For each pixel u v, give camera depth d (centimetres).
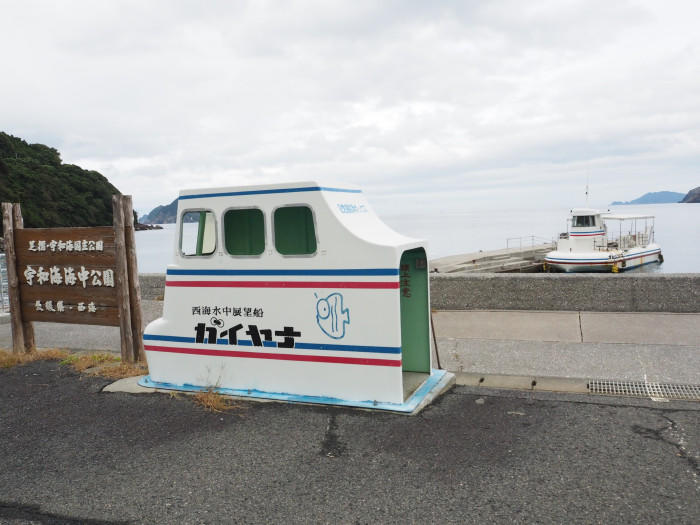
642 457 414
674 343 693
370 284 520
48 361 758
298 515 354
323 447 452
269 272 562
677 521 330
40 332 945
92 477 418
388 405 525
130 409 561
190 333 607
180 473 418
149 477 414
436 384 582
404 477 398
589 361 648
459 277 955
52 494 394
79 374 690
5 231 773
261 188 555
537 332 783
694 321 791
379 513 353
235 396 577
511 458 421
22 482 415
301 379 560
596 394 554
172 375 624
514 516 343
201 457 444
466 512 350
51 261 762
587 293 895
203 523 349
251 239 623
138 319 724
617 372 609
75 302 753
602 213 3500
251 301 573
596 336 745
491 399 552
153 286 1204
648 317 826
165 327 620
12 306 786
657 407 511
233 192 569
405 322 627
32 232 773
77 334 921
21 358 762
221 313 590
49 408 575
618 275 881
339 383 544
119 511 368
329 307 540
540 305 920
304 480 400
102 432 506
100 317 738
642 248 3731
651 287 864
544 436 458
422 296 614
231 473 414
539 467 405
